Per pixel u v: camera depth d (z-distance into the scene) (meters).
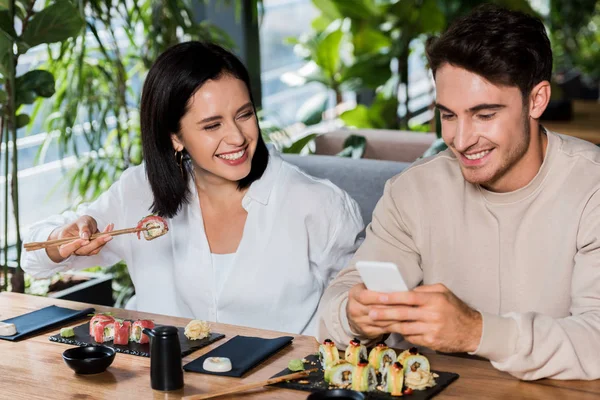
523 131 1.54
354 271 1.79
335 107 4.84
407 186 1.84
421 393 1.42
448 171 1.80
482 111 1.50
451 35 1.50
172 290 2.22
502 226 1.72
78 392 1.48
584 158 1.67
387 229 1.85
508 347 1.44
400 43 4.52
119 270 3.34
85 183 3.19
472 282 1.77
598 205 1.62
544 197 1.67
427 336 1.43
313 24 4.98
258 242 2.13
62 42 2.86
